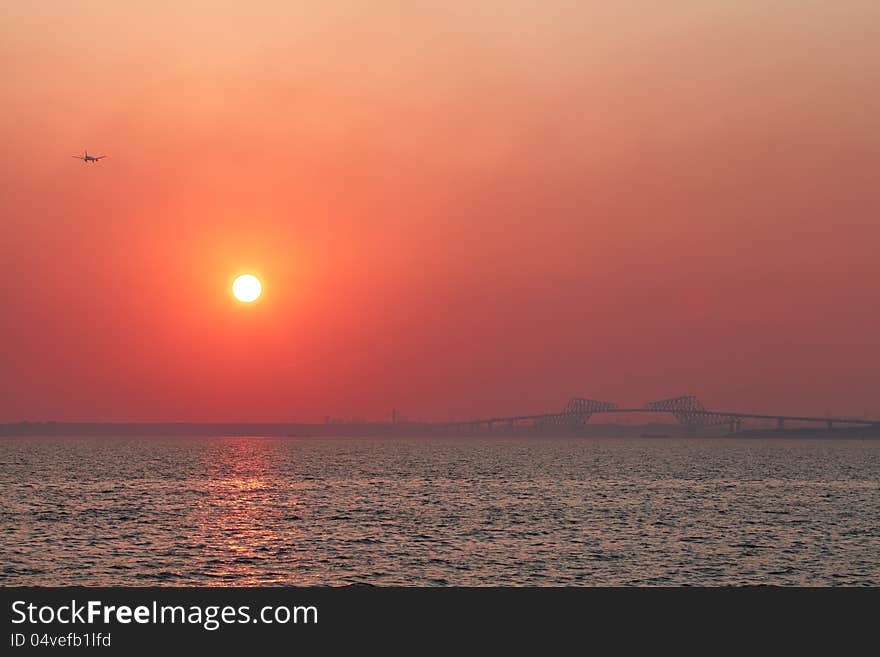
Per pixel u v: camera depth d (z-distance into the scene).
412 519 107.00
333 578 70.25
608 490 154.00
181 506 122.69
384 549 83.44
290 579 69.81
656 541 88.94
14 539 88.12
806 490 157.62
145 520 104.75
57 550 81.69
